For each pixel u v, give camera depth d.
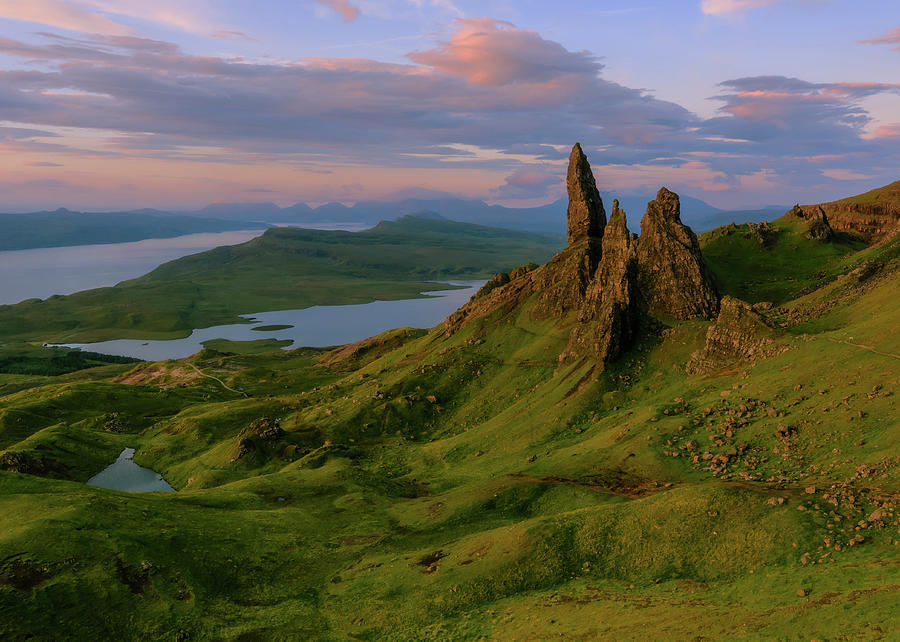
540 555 73.19
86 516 91.75
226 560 87.19
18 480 110.81
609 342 154.62
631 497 85.69
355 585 79.94
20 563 78.25
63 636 68.25
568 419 139.12
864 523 57.91
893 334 93.69
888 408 76.31
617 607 59.75
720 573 61.06
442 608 69.44
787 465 77.12
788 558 58.25
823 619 45.44
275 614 74.75
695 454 92.19
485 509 97.44
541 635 58.25
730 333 126.19
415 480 132.88
